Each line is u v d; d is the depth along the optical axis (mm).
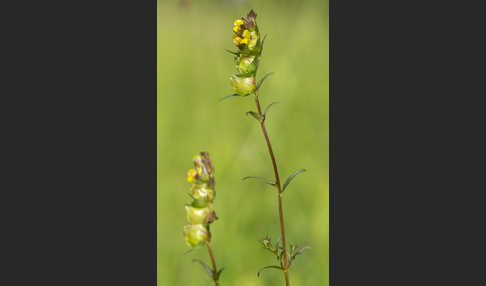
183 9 1327
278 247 1063
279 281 1151
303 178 1211
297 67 1281
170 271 1160
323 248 1161
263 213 1193
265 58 1308
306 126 1248
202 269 1163
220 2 1363
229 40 1335
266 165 1222
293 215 1189
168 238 1180
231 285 1154
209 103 1271
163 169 1216
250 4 1381
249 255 1166
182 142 1236
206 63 1301
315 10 1351
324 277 1146
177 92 1273
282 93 1263
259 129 1240
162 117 1247
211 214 1037
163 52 1290
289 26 1365
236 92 1045
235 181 1209
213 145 1237
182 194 1208
